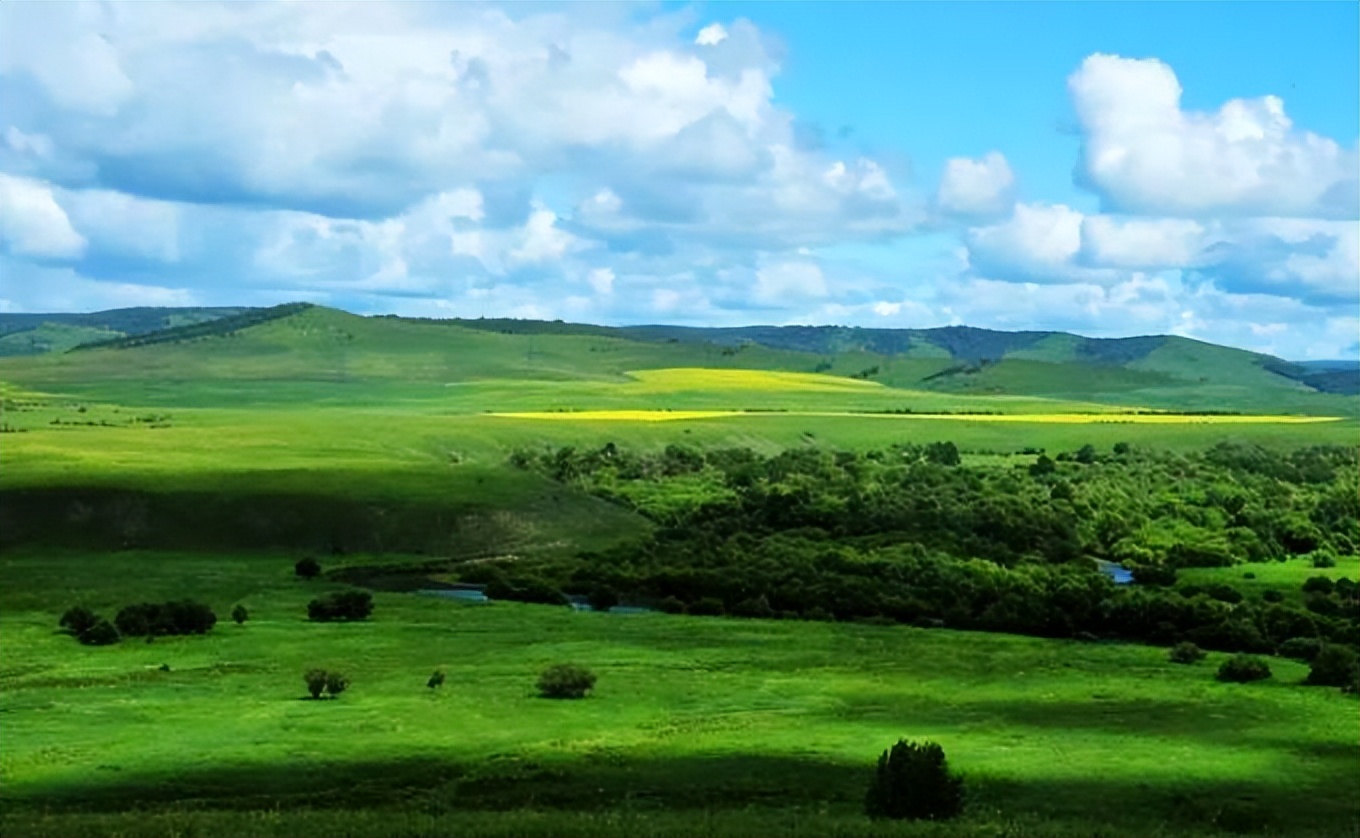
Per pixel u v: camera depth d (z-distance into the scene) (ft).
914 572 431.43
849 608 394.93
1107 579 435.53
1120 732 247.91
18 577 412.77
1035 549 497.87
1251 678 303.89
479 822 151.12
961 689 287.89
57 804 182.80
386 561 464.24
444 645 326.24
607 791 195.62
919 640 352.90
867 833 148.36
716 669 304.09
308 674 263.90
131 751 213.05
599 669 299.17
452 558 472.03
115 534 481.87
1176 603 373.40
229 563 456.86
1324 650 307.99
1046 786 203.51
